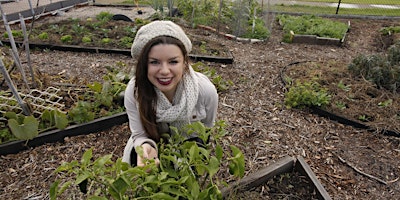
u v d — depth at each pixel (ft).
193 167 4.28
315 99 9.04
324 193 5.58
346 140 7.92
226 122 8.34
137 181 3.23
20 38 13.57
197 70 10.04
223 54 13.16
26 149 6.97
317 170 6.79
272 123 8.46
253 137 7.78
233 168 3.74
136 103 4.73
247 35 15.96
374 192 6.26
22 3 22.66
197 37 15.39
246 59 13.14
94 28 15.33
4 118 7.27
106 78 9.07
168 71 3.94
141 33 3.96
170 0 18.28
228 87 10.43
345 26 18.58
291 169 6.38
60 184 5.99
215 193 3.64
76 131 7.41
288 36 16.24
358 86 10.26
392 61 10.80
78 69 11.09
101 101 8.25
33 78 8.66
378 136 8.11
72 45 13.02
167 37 3.86
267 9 17.75
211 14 18.60
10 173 6.33
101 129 7.73
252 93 10.14
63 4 22.59
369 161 7.18
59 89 8.54
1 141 6.93
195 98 4.59
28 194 5.85
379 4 27.63
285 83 10.70
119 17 17.71
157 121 4.73
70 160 6.71
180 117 4.67
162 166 3.56
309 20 18.98
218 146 3.64
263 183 6.06
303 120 8.71
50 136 7.14
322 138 7.95
